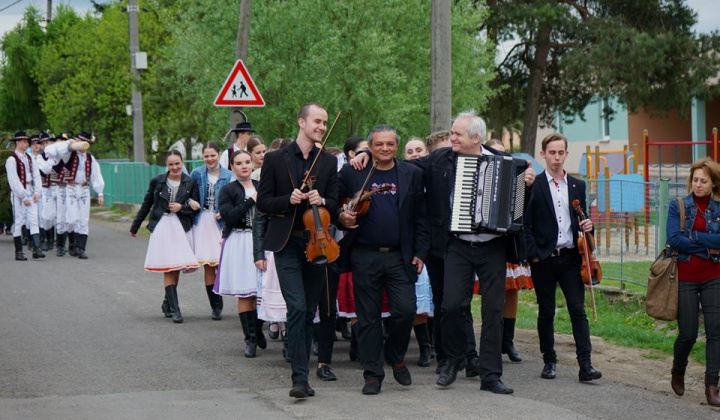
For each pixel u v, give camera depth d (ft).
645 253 43.19
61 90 140.15
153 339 32.91
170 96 99.81
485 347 25.49
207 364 28.96
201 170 37.86
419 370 28.63
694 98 99.45
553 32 102.53
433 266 27.66
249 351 30.17
